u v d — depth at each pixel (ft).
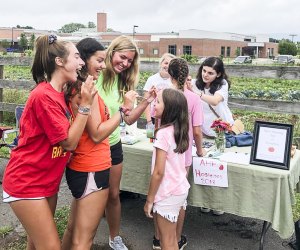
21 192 7.15
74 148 7.22
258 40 326.24
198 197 10.85
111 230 10.78
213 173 10.50
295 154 11.34
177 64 9.89
